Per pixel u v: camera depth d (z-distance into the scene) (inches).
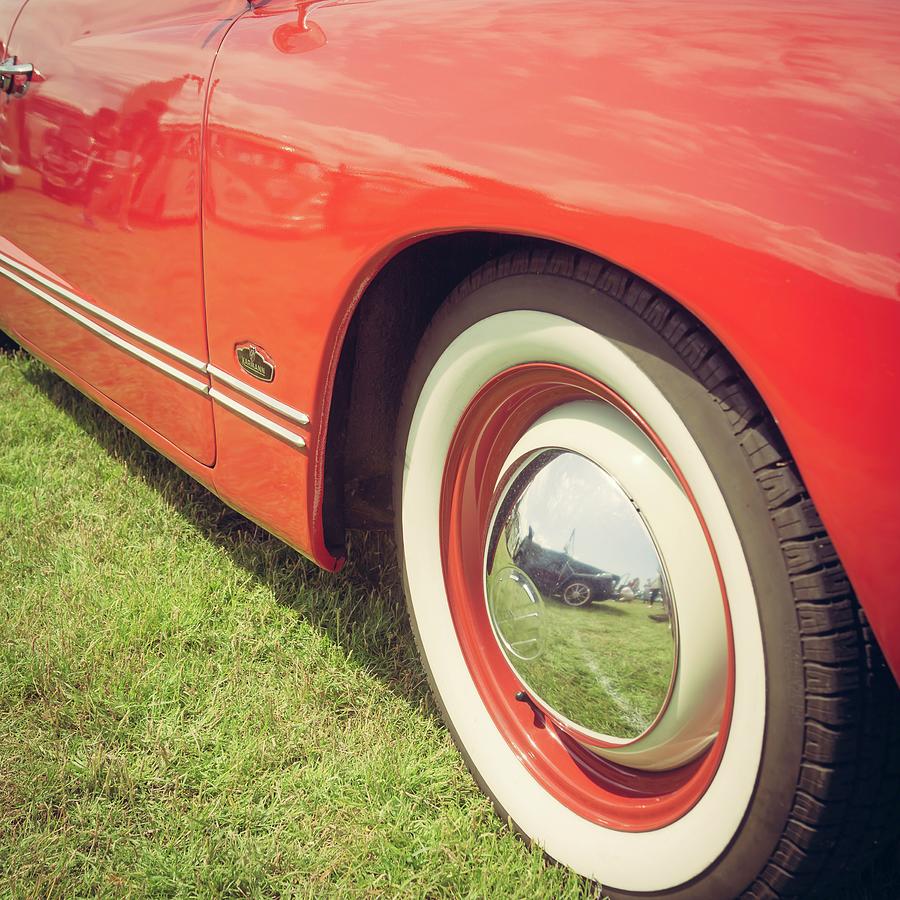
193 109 70.5
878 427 37.7
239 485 76.4
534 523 56.8
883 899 55.3
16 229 103.2
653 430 47.6
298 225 61.1
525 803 61.7
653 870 53.0
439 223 51.5
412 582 69.1
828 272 38.2
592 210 44.3
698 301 41.4
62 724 72.7
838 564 42.0
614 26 50.4
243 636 81.6
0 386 132.8
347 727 72.1
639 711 53.5
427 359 61.9
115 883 59.6
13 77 95.4
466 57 54.1
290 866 60.8
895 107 40.8
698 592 49.0
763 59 44.8
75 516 100.7
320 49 63.4
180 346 77.7
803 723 43.3
